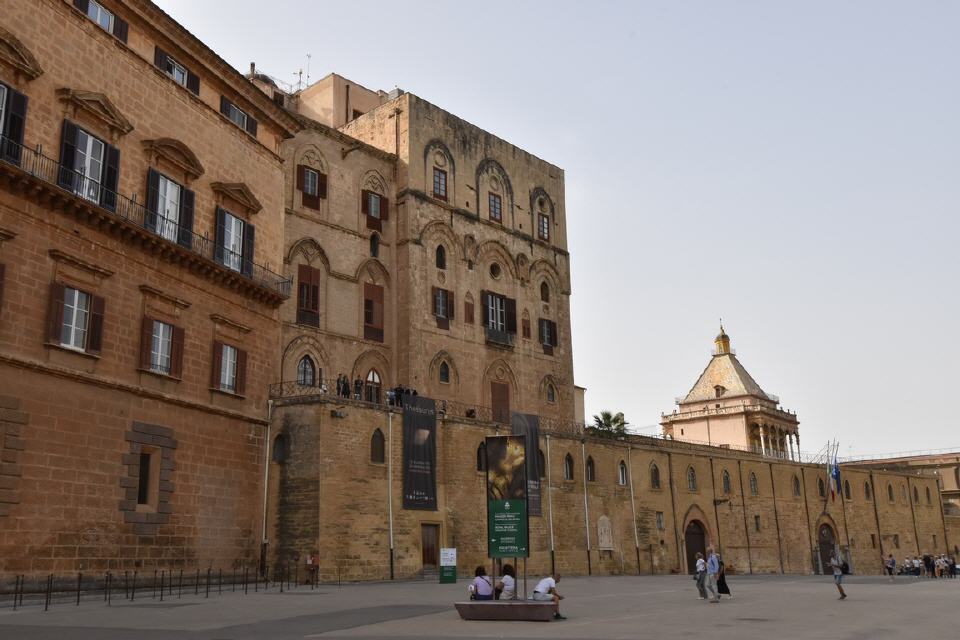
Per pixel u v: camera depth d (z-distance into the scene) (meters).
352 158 54.72
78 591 28.73
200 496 38.06
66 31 33.84
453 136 60.66
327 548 40.53
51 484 31.02
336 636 19.34
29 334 30.73
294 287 49.50
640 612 26.25
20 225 30.77
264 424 42.53
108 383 33.66
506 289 62.47
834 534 82.31
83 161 34.00
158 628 20.78
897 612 26.28
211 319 40.00
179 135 39.59
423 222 56.72
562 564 53.72
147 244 36.12
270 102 45.66
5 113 30.69
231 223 42.47
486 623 22.52
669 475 65.38
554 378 64.62
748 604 29.66
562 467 55.75
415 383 53.59
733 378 95.38
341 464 42.00
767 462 76.75
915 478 96.88
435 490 46.75
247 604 27.83
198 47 40.69
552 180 69.31
